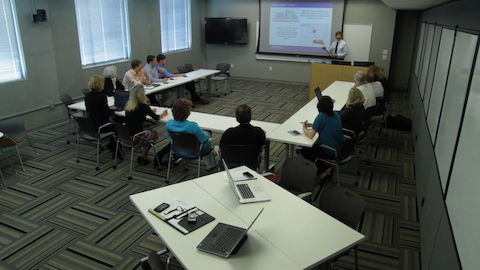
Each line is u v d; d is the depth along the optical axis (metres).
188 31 9.73
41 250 2.97
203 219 2.23
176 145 3.77
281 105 7.48
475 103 1.94
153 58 6.56
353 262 2.83
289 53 9.55
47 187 3.99
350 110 4.05
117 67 7.32
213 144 5.19
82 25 6.46
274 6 9.35
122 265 2.80
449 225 2.05
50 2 5.70
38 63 5.65
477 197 1.58
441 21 4.39
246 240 2.04
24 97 5.51
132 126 4.18
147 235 3.18
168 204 2.38
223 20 9.80
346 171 4.46
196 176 4.27
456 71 2.77
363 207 2.36
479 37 2.14
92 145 5.18
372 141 5.50
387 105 7.56
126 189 3.97
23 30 5.34
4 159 4.66
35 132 5.66
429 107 4.13
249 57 10.07
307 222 2.22
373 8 8.46
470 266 1.51
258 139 3.38
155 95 6.83
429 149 3.50
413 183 4.18
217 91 8.73
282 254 1.92
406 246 3.05
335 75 7.48
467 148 1.94
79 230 3.24
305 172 2.95
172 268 2.73
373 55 8.76
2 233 3.18
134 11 7.59
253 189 2.62
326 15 8.90
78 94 6.49
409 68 8.95
